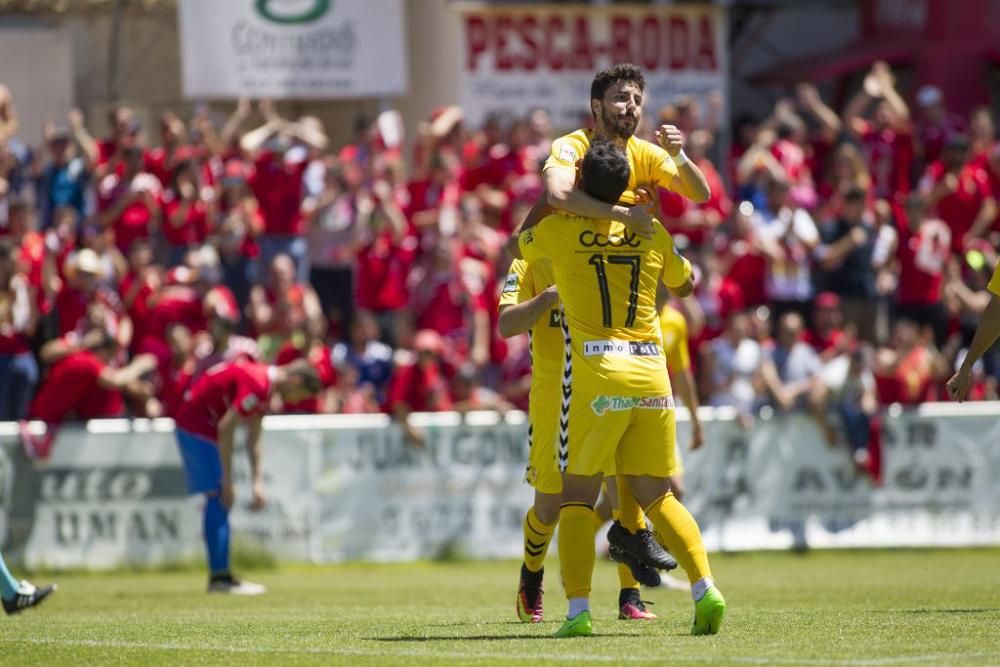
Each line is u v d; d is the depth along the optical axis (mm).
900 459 53312
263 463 47375
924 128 62812
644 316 21719
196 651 21359
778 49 71000
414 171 57750
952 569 44375
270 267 53906
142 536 46688
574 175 22219
